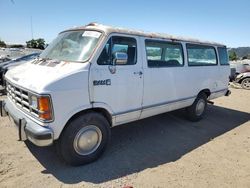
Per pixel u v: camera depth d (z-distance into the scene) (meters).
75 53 3.97
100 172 3.77
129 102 4.36
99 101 3.87
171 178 3.71
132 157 4.32
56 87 3.35
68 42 4.29
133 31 4.40
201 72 6.07
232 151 4.76
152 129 5.82
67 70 3.58
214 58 6.66
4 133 5.03
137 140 5.11
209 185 3.57
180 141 5.16
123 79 4.16
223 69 6.99
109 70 3.93
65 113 3.49
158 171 3.89
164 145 4.92
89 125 3.84
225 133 5.77
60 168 3.82
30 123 3.50
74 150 3.76
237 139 5.41
